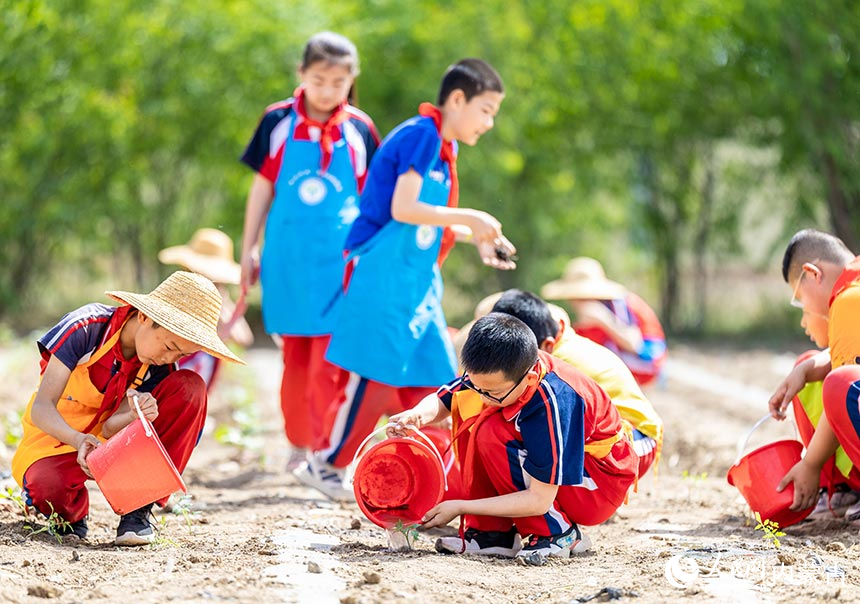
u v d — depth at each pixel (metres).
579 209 19.59
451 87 7.03
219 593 4.61
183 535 5.99
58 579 4.89
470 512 5.46
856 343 5.98
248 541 5.69
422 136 6.97
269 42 17.84
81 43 17.59
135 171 18.38
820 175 18.19
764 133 18.41
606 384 6.28
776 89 17.12
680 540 5.96
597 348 6.48
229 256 11.12
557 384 5.41
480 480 5.67
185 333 5.30
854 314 5.99
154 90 18.03
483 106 7.05
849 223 18.12
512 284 19.31
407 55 18.44
